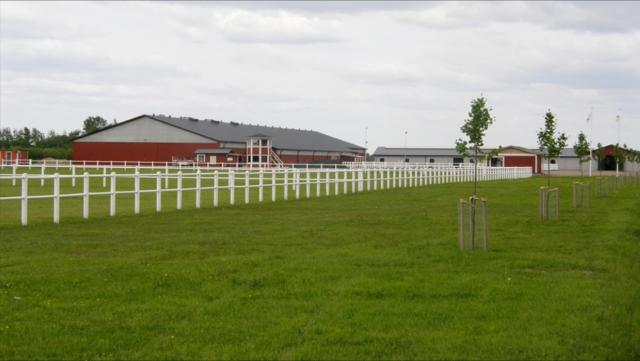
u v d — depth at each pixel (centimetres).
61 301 1025
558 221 2266
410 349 809
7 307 987
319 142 12306
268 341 835
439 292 1098
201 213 2453
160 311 971
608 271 1315
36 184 4372
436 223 2145
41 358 778
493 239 1761
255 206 2822
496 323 919
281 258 1416
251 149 8344
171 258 1403
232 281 1170
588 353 800
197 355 786
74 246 1566
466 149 3575
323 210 2625
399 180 4775
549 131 4016
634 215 2578
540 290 1121
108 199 3177
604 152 10456
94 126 17488
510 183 5766
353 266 1326
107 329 886
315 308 994
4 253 1452
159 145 10062
